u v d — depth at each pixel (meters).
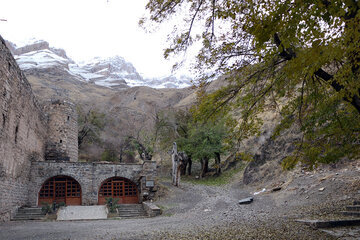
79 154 42.56
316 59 5.04
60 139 26.61
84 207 18.98
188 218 13.92
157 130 35.19
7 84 14.62
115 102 75.88
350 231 7.61
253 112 8.98
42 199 20.88
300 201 13.81
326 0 5.38
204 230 9.47
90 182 22.08
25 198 19.58
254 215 12.63
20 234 9.76
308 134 9.23
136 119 50.22
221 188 23.97
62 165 21.75
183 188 24.28
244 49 7.73
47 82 83.25
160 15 7.29
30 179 20.67
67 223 13.80
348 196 12.02
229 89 8.39
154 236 8.58
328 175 15.39
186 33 7.56
